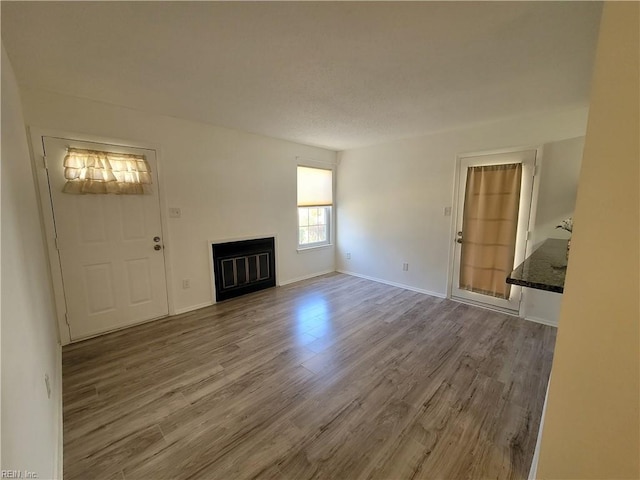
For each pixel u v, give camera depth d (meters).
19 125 1.97
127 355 2.50
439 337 2.84
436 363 2.39
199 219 3.50
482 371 2.27
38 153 2.41
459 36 1.61
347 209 5.13
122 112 2.81
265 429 1.70
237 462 1.49
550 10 1.38
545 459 1.12
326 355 2.51
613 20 0.84
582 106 2.76
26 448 0.98
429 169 3.97
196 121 3.33
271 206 4.27
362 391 2.04
